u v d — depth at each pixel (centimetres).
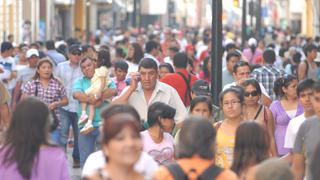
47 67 2778
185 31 9988
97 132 2541
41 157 1452
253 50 4897
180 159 1377
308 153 1684
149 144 1878
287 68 3856
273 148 2109
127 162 1264
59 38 7325
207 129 1373
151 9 11488
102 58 3073
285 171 1192
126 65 2861
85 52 3328
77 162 2961
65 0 9906
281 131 2216
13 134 1448
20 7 7512
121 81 2870
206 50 5481
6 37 6719
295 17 15725
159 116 1867
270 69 2861
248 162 1514
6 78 3603
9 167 1445
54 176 1459
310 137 1684
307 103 1977
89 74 2617
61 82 2812
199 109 1955
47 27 8994
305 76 3500
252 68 3092
